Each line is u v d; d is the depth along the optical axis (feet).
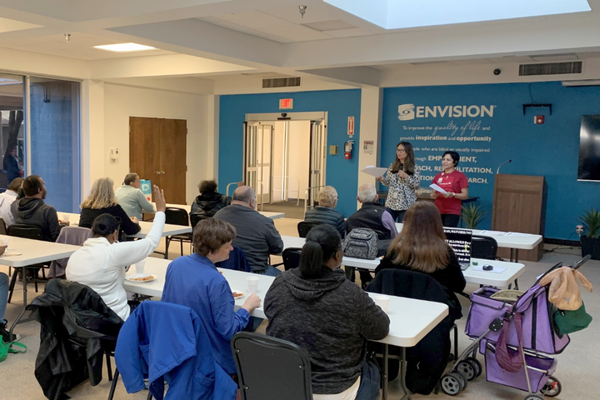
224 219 12.97
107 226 9.96
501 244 15.87
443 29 19.51
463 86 29.63
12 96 27.14
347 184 33.68
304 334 7.02
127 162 32.73
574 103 27.02
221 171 38.86
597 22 17.03
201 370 7.29
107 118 31.32
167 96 35.14
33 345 12.76
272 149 40.65
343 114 33.58
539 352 9.88
